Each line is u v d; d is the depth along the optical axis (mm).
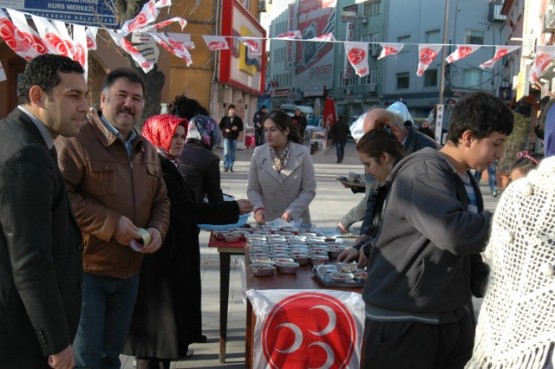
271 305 2979
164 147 3869
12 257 2258
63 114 2504
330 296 3008
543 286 1852
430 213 2441
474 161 2613
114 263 3270
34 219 2264
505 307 1941
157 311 3863
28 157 2289
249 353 3789
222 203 3883
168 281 3863
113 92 3232
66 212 2525
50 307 2287
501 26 47188
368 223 3545
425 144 3938
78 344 3217
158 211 3482
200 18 22922
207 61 23312
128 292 3414
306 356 2982
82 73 2578
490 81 46594
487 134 2545
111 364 3438
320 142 28594
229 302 5730
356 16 55938
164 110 12711
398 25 51312
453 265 2611
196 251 4137
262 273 3447
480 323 2062
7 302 2293
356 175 6730
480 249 2389
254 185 5289
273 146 5219
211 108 23859
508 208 1945
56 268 2475
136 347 3898
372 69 54188
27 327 2344
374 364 2748
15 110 2498
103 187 3211
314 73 62562
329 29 59750
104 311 3311
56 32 6027
